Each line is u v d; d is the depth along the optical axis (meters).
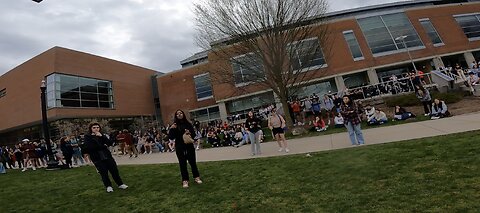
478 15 34.09
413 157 6.20
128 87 39.44
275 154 10.10
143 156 16.55
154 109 42.66
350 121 9.34
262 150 11.69
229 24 16.98
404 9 33.47
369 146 8.38
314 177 6.08
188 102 37.50
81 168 12.82
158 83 39.66
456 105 15.14
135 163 13.08
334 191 5.09
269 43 16.80
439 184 4.54
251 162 8.84
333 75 30.42
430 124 10.75
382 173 5.54
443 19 33.25
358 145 9.07
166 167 10.10
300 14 16.81
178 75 38.81
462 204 3.76
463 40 32.19
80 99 32.12
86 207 6.29
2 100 35.28
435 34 32.47
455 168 5.07
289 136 15.67
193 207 5.40
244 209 4.93
